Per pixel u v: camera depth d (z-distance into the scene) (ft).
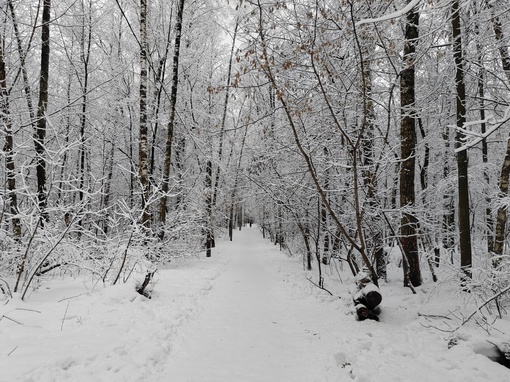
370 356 14.14
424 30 26.22
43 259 19.52
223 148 57.72
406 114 25.73
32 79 40.09
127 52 50.31
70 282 24.39
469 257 20.74
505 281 16.98
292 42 22.56
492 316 17.33
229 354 14.98
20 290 20.22
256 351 15.47
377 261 31.83
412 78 26.71
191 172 58.90
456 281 19.66
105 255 23.93
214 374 12.88
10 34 30.63
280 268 44.96
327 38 21.85
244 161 40.60
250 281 35.37
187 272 36.29
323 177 31.50
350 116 28.25
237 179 50.44
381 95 30.71
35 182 35.06
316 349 15.60
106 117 48.91
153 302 21.39
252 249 80.69
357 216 20.43
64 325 15.57
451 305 19.92
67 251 22.44
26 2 31.35
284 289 31.01
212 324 19.29
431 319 18.16
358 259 36.37
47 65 28.86
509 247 21.81
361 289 20.38
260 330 18.57
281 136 31.07
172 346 15.35
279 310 23.24
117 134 51.39
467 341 14.49
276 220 50.37
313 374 13.14
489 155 41.01
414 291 24.90
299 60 22.38
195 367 13.42
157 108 46.68
